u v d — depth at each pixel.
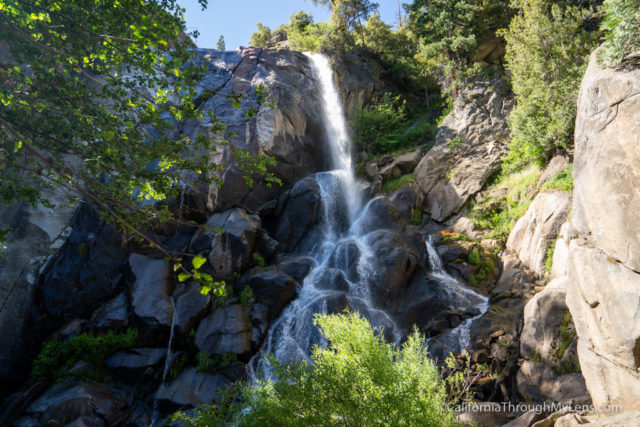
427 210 21.17
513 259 16.20
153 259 15.92
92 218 16.67
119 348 13.63
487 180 20.33
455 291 15.33
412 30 32.47
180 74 5.86
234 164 19.38
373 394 5.42
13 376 14.55
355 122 26.67
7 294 15.20
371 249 16.97
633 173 5.50
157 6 6.16
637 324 5.33
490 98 22.78
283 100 22.98
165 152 6.41
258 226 17.89
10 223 15.77
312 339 13.73
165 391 12.14
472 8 24.25
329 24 29.95
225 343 13.36
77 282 15.79
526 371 10.26
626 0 6.02
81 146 6.47
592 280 6.25
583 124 7.02
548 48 18.05
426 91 30.30
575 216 7.02
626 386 5.73
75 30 6.27
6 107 6.10
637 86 5.59
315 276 16.39
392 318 15.14
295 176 22.41
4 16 5.01
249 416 5.84
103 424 10.98
